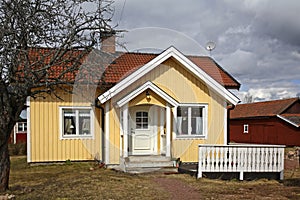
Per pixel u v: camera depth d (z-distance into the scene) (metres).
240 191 8.25
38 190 7.91
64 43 7.05
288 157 17.48
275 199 7.43
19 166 12.11
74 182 8.91
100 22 7.45
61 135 12.48
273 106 29.39
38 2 6.93
